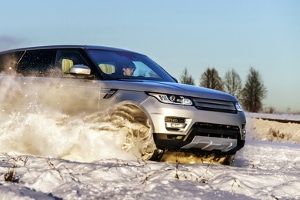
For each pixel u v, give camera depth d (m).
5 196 4.97
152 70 9.28
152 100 7.82
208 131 8.04
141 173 6.48
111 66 8.80
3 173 5.96
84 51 8.94
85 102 8.33
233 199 5.46
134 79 8.61
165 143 7.79
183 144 7.90
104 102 8.16
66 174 5.91
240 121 8.47
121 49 9.53
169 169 6.67
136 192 5.47
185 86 8.34
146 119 7.87
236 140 8.45
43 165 6.52
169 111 7.76
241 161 9.52
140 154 7.91
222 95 8.46
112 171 6.30
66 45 9.21
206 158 8.69
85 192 5.38
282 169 8.50
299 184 6.39
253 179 6.62
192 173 6.58
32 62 9.41
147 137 7.84
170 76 9.46
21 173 6.00
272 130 22.31
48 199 4.98
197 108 7.96
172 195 5.42
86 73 8.35
